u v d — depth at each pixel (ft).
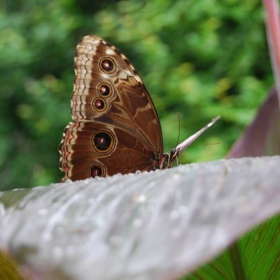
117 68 1.09
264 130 1.17
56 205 0.40
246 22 3.20
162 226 0.33
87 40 1.07
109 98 1.10
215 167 0.42
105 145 1.13
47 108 4.03
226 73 3.15
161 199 0.37
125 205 0.37
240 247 0.72
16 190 0.50
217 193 0.36
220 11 3.20
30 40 4.36
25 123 4.28
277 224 0.70
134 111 1.13
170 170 0.46
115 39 3.73
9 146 4.29
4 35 4.35
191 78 2.96
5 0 4.64
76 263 0.30
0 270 0.58
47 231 0.35
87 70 1.07
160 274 0.28
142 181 0.42
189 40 3.15
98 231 0.34
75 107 1.09
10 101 4.42
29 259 0.30
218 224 0.31
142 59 3.50
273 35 0.88
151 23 3.34
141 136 1.14
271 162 0.40
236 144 1.18
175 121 2.81
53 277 0.29
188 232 0.31
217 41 3.17
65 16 4.31
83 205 0.39
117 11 4.12
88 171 1.14
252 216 0.31
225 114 2.69
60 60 4.36
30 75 4.40
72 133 1.11
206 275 0.71
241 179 0.37
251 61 3.08
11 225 0.37
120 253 0.31
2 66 4.38
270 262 0.72
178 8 3.26
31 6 4.51
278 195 0.32
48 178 3.81
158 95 3.07
